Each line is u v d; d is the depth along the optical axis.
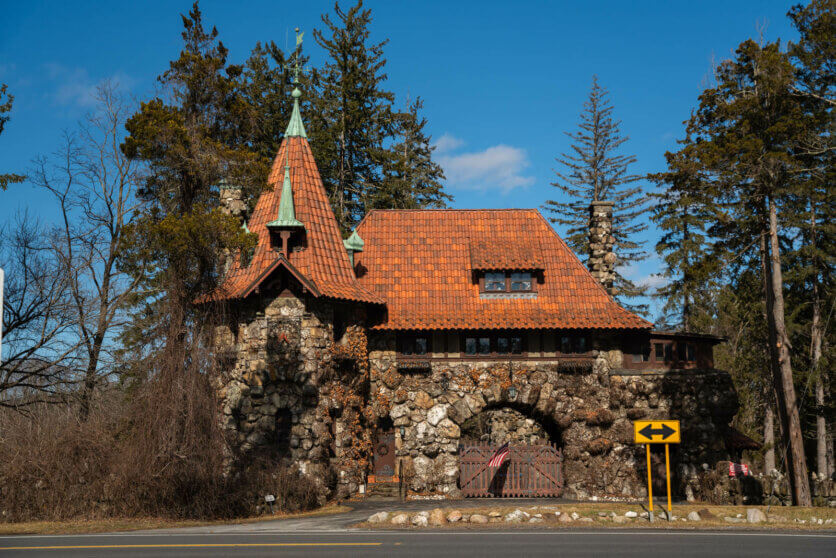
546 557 13.23
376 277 31.77
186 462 21.97
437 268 32.19
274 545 15.12
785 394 26.81
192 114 28.47
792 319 39.62
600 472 29.58
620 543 14.90
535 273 31.61
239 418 27.41
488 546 14.56
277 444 27.08
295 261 28.83
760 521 18.45
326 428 27.56
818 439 40.91
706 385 30.59
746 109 27.28
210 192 28.70
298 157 31.27
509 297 31.34
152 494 21.56
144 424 22.31
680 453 30.14
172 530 18.64
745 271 40.25
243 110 29.81
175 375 23.03
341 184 45.72
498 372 30.17
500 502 26.83
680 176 27.55
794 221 29.77
